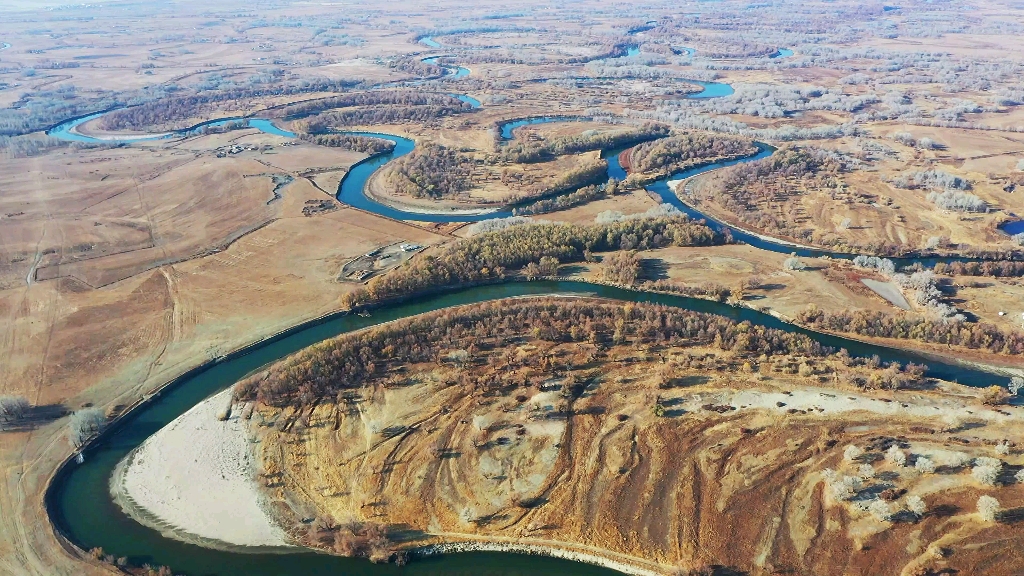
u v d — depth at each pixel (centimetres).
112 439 13675
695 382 14525
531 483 12081
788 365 14888
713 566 10506
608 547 10919
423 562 10888
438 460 12644
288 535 11356
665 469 12256
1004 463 11938
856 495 11481
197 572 10762
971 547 10481
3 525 11631
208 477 12569
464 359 15288
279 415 13988
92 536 11450
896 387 14012
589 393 14275
